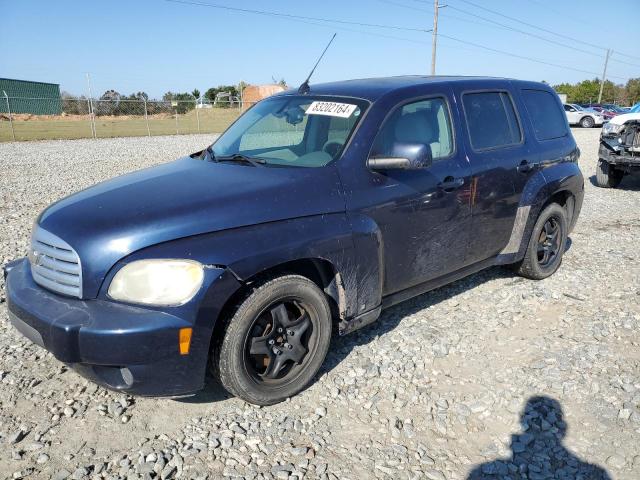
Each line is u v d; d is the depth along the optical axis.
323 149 3.58
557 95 5.47
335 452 2.79
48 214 3.13
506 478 2.63
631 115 9.77
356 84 4.11
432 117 4.03
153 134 28.28
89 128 31.98
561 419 3.06
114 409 3.12
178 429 2.96
